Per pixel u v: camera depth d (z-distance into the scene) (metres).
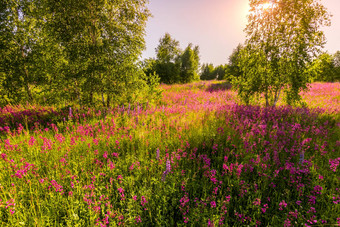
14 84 12.22
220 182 3.43
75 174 3.67
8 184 3.44
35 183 3.42
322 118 7.53
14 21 11.95
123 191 3.41
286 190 3.20
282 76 8.98
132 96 11.36
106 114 8.46
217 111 8.52
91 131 6.05
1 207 2.86
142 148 4.86
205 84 27.05
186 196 2.93
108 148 4.95
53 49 9.77
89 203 2.91
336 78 50.66
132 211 2.94
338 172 3.82
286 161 4.07
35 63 12.18
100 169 3.93
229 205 3.05
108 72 9.52
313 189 3.29
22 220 2.69
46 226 2.69
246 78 10.62
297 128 5.81
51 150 4.64
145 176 3.82
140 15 10.12
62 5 8.62
